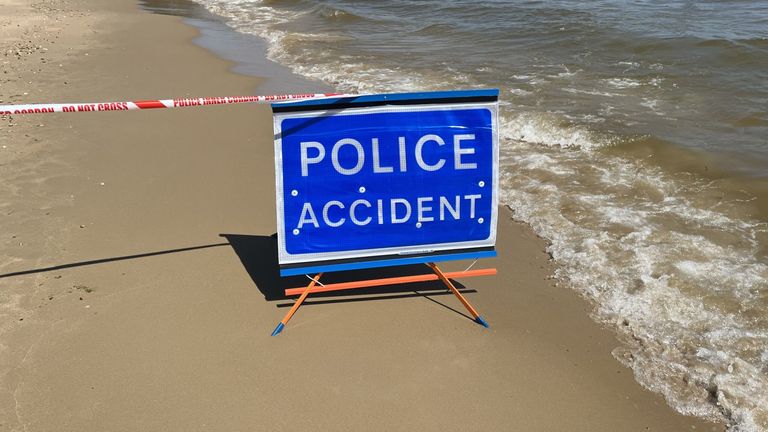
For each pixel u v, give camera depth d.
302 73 11.27
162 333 3.91
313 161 3.93
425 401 3.43
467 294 4.46
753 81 9.63
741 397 3.43
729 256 4.91
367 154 3.97
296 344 3.85
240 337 3.90
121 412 3.27
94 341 3.80
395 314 4.20
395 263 4.14
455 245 4.19
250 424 3.23
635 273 4.67
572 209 5.78
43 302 4.14
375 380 3.57
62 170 6.36
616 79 10.27
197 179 6.27
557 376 3.65
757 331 4.02
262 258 4.81
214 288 4.40
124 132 7.60
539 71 10.97
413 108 3.97
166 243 4.99
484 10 17.28
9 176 6.14
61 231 5.10
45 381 3.46
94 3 20.47
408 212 4.09
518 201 6.00
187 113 8.41
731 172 6.42
